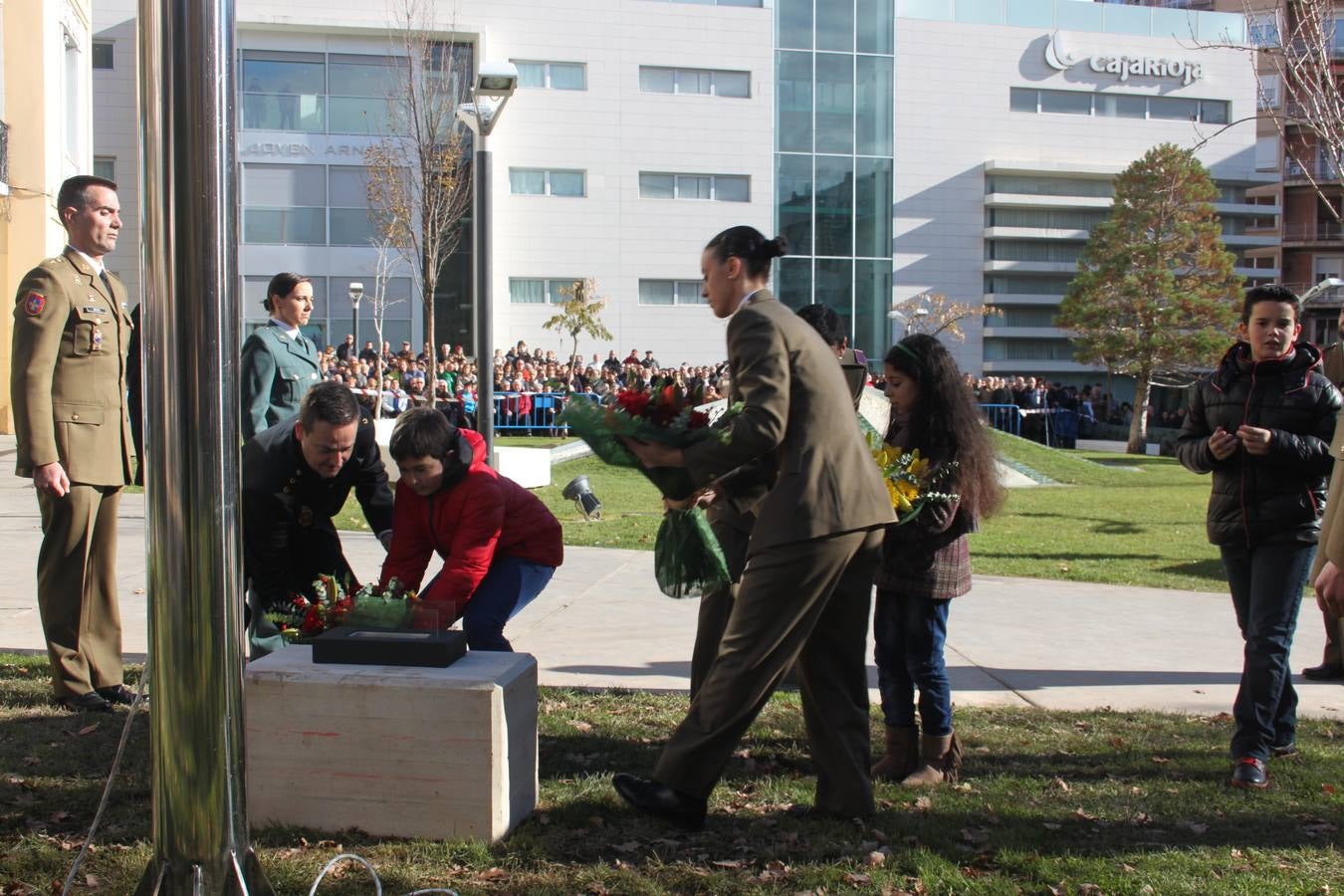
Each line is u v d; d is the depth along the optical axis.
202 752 2.43
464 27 34.88
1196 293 34.00
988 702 5.47
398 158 31.28
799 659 3.84
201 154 2.35
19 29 20.28
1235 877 3.43
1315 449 4.31
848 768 3.81
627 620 7.04
